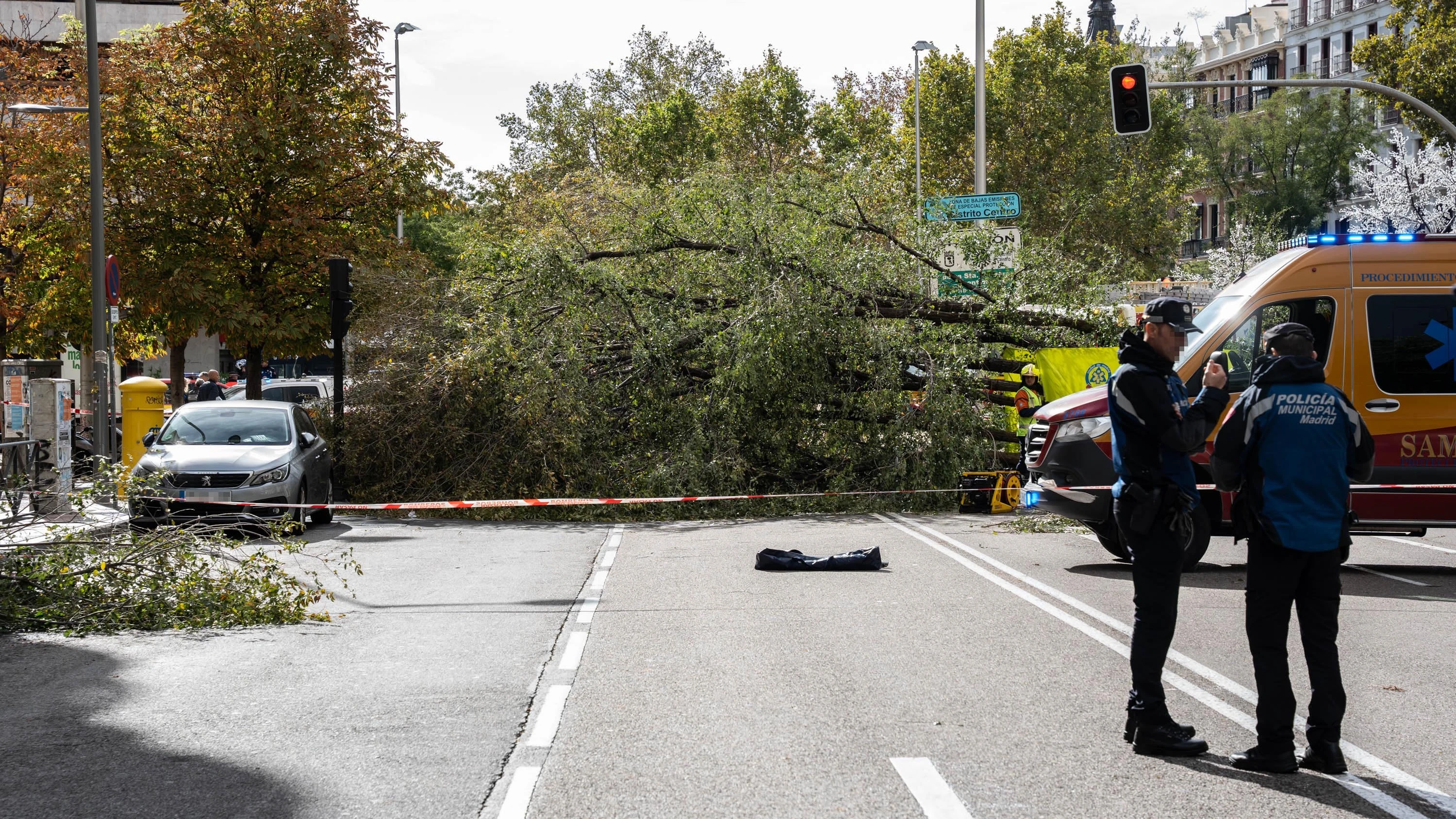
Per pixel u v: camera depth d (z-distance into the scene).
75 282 27.05
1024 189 54.72
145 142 24.92
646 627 8.98
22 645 8.59
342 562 12.80
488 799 5.18
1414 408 11.75
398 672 7.61
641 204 19.34
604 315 18.33
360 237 26.06
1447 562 12.51
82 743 6.09
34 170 25.95
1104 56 55.88
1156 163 58.06
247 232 25.28
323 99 25.75
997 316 18.25
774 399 17.72
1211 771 5.56
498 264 18.86
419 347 18.81
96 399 19.06
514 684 7.25
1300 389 5.79
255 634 8.95
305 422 17.53
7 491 10.39
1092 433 12.01
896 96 61.78
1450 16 43.00
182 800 5.18
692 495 17.41
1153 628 5.86
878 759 5.71
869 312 18.12
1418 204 45.28
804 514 17.22
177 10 56.31
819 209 18.59
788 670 7.56
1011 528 15.12
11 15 53.94
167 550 9.80
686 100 57.47
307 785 5.37
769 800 5.14
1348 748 5.95
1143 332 6.09
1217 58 88.56
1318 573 5.64
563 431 17.77
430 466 18.22
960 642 8.38
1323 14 78.00
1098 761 5.70
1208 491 11.73
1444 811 5.03
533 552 13.62
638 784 5.36
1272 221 51.88
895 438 17.69
